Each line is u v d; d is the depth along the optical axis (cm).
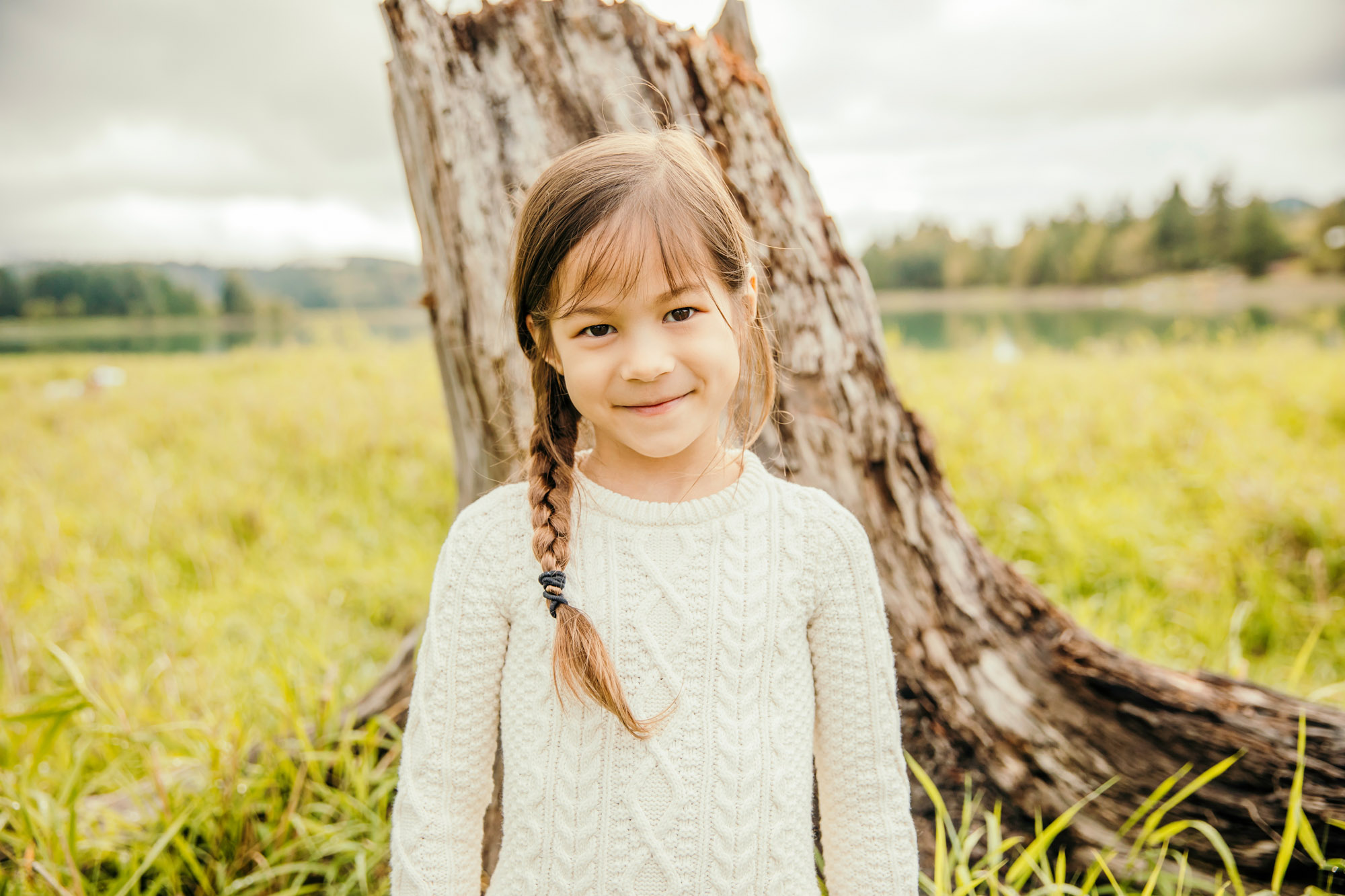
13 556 364
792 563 104
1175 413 520
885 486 167
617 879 96
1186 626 283
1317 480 371
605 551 103
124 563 362
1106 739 164
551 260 91
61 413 721
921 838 165
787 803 98
